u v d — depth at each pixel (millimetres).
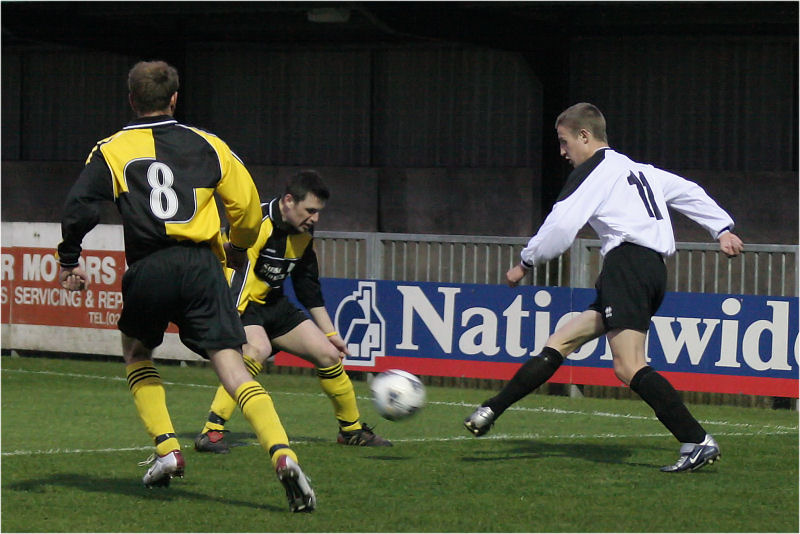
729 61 40438
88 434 23516
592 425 25344
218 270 15797
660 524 15453
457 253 33594
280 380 32562
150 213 15523
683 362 28672
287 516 15617
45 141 51219
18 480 18047
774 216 39594
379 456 20469
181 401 28406
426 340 30859
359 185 45781
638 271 18672
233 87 48188
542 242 18891
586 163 19000
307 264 21250
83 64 50219
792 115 39750
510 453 20859
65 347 35594
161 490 17234
